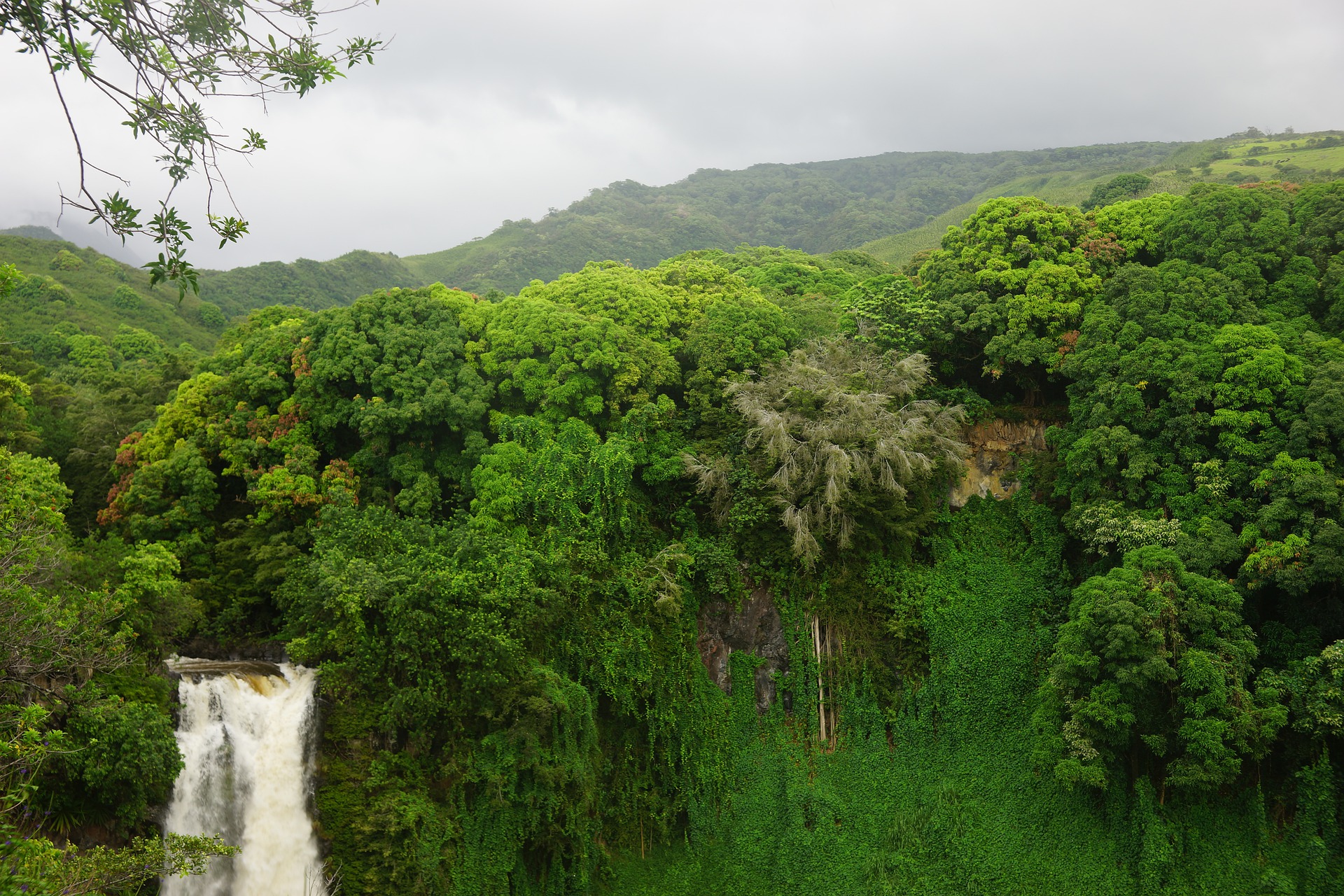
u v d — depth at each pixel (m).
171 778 26.72
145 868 20.34
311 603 32.78
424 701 31.25
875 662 40.31
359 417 38.81
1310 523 34.00
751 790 38.88
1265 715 32.44
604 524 38.97
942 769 39.09
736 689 40.34
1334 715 32.03
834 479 38.84
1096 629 34.19
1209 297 40.22
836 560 40.88
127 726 25.67
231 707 31.53
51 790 24.89
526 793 32.44
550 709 32.72
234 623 35.91
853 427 39.84
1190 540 35.94
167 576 32.91
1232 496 36.81
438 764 31.78
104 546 33.25
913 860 37.16
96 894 18.80
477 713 32.38
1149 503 38.25
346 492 37.31
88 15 10.59
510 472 38.25
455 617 32.16
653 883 36.38
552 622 34.72
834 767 39.34
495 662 32.19
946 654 40.47
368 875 30.00
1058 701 36.31
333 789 30.91
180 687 30.62
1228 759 32.22
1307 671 33.44
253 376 40.41
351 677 31.83
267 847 30.84
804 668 40.34
